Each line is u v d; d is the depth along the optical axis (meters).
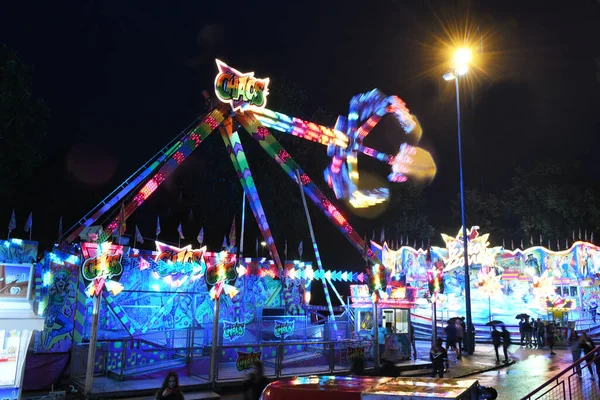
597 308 40.03
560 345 30.42
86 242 13.91
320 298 41.84
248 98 22.44
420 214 52.03
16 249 15.00
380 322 21.95
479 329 36.06
